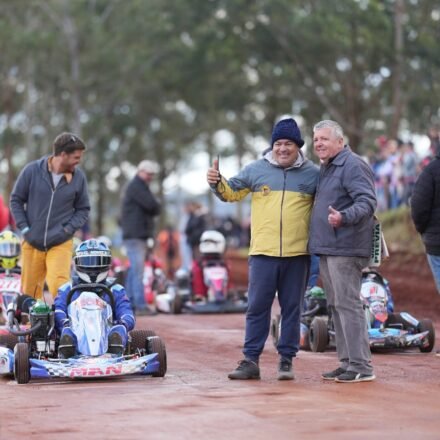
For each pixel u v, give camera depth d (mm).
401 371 23922
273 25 112812
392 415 17875
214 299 44562
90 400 19859
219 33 119562
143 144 163250
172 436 16328
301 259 22547
